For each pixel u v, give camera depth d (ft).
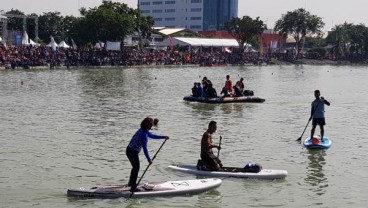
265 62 567.18
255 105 157.58
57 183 65.21
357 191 63.57
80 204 57.36
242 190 63.31
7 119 118.32
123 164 75.05
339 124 119.75
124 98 171.73
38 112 131.75
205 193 61.87
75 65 363.97
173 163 75.61
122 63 395.96
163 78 280.31
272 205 58.08
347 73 412.77
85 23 424.46
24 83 225.35
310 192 63.00
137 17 470.80
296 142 94.53
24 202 57.93
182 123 116.88
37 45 390.83
